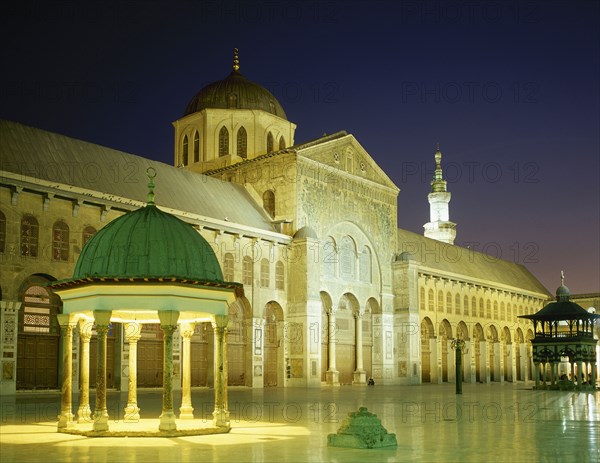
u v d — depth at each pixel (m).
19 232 39.25
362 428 14.93
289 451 14.23
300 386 54.28
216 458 13.20
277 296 55.03
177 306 18.00
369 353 65.69
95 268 18.25
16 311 38.56
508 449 14.64
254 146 65.00
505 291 88.62
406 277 67.19
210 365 50.38
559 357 54.88
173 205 48.59
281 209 57.88
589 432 18.33
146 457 13.34
